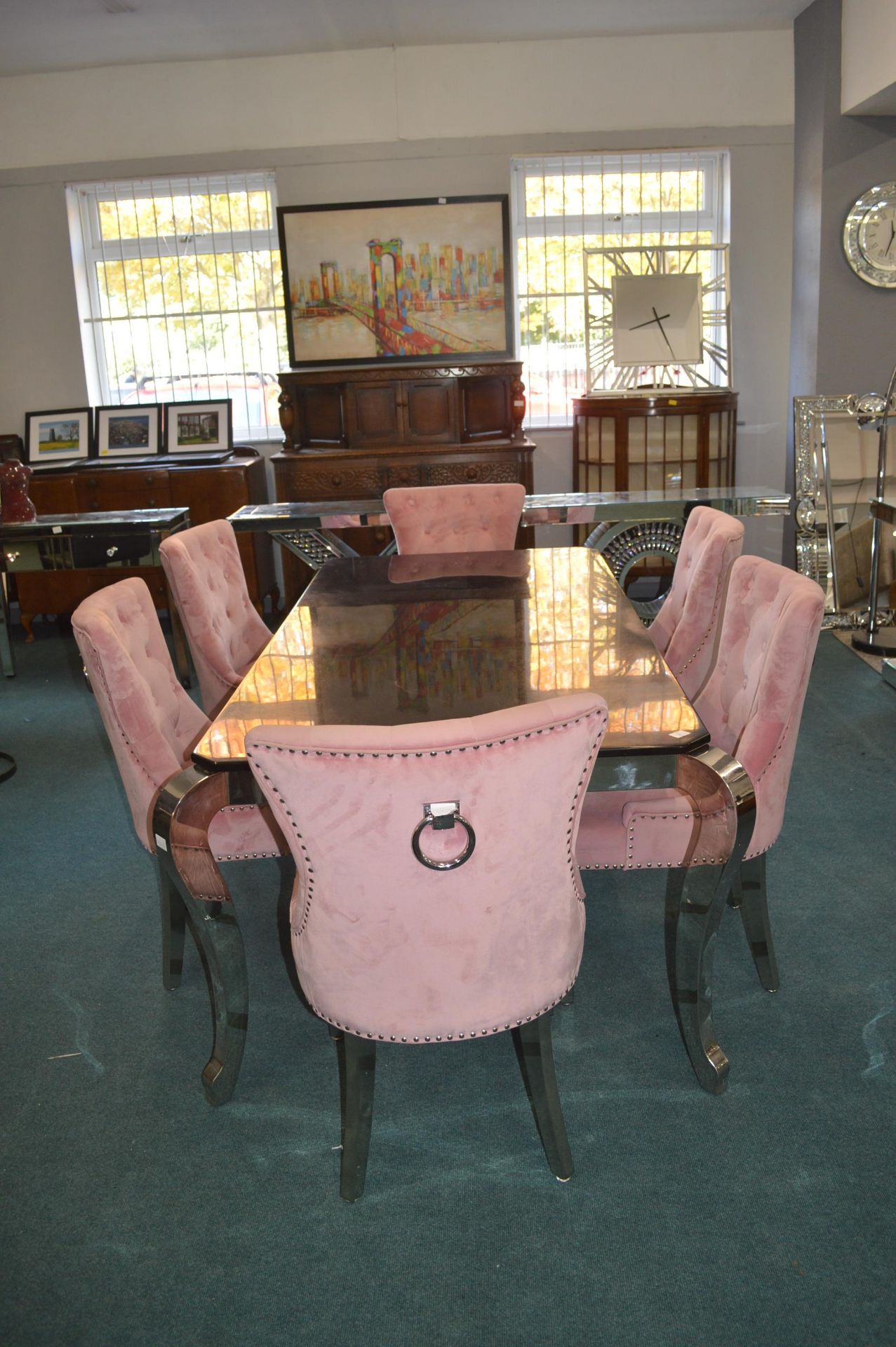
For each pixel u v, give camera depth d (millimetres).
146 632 2055
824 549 4809
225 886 1668
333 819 1219
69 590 5160
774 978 2023
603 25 4840
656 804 1810
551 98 5121
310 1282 1413
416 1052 1916
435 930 1320
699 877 1663
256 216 5352
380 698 1750
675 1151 1623
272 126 5172
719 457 5191
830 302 4852
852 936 2207
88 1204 1567
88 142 5227
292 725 1200
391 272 5277
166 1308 1383
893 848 2586
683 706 1666
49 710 4039
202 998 2102
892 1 4047
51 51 4789
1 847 2830
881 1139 1632
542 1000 1443
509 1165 1612
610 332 5340
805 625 1696
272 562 5531
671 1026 1941
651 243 5387
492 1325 1338
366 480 5051
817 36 4660
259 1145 1681
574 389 5527
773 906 2340
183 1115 1758
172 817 1562
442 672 1887
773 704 1755
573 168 5273
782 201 5258
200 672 2531
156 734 1783
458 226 5219
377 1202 1548
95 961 2246
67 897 2535
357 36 4820
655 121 5148
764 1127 1668
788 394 5508
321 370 5230
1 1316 1380
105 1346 1333
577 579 2713
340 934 1339
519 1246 1458
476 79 5098
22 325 5469
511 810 1239
